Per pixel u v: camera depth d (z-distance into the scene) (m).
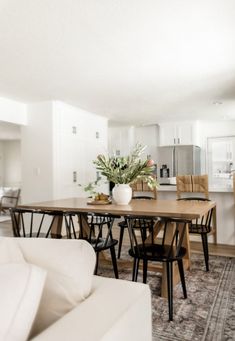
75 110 5.33
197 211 2.24
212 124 6.89
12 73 3.52
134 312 0.89
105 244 2.47
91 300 0.90
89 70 3.45
